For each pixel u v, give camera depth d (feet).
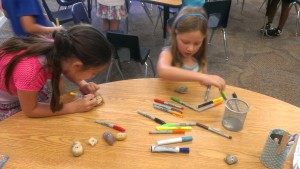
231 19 13.32
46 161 2.73
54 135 3.06
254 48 10.91
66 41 2.92
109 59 3.16
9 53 3.34
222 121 3.35
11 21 5.66
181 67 4.55
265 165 2.80
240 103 3.36
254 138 3.13
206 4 8.11
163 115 3.43
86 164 2.71
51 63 3.03
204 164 2.78
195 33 4.17
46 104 3.43
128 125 3.24
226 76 9.05
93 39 2.95
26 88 3.13
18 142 2.95
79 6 7.30
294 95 8.24
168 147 2.91
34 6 5.53
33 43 3.29
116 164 2.73
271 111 3.58
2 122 3.21
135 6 14.26
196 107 3.59
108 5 9.20
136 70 9.20
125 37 6.50
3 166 2.65
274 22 13.11
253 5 14.97
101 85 3.93
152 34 11.69
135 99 3.69
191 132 3.18
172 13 10.21
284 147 2.59
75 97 3.72
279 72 9.37
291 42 11.48
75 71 3.12
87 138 3.03
